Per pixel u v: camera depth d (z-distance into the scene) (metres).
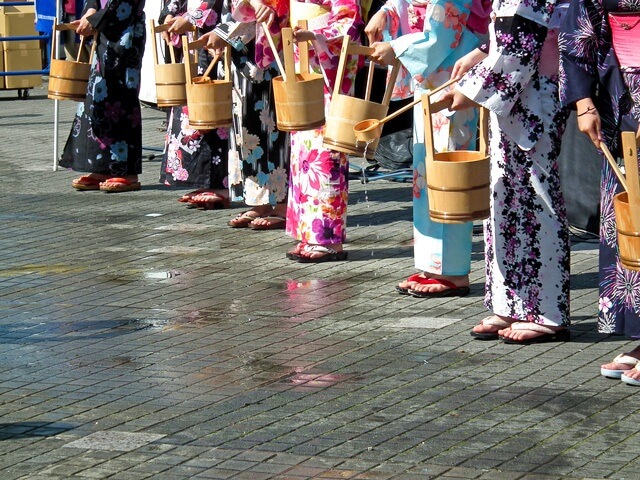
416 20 7.25
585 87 5.75
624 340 6.60
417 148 7.53
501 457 4.98
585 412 5.50
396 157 12.25
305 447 5.16
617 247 5.85
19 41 19.98
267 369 6.27
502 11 6.21
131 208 10.87
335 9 8.08
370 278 8.17
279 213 9.85
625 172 5.46
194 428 5.43
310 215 8.63
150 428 5.45
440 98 7.02
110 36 11.40
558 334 6.60
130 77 11.56
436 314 7.25
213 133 10.53
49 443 5.30
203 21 9.75
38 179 12.53
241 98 9.55
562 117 6.37
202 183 10.62
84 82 11.47
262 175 9.66
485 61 6.25
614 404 5.60
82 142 11.68
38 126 16.72
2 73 18.20
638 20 5.62
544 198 6.43
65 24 11.39
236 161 9.83
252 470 4.92
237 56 9.37
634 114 5.68
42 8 14.29
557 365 6.21
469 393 5.80
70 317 7.40
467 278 7.70
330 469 4.91
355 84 9.04
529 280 6.53
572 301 7.42
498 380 5.98
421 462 4.95
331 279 8.17
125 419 5.57
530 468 4.86
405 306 7.45
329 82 8.18
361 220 10.16
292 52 7.29
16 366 6.45
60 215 10.62
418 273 8.02
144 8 11.53
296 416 5.54
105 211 10.76
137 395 5.91
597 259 8.51
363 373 6.16
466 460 4.96
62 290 8.05
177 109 10.57
